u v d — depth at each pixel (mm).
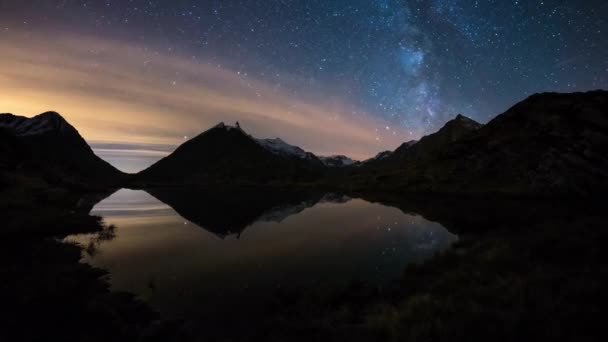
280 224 35688
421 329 6934
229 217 42500
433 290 10930
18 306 11859
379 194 76312
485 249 15875
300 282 15188
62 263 18281
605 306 6535
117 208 49938
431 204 50312
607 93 70875
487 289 9031
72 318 11055
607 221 16734
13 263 17719
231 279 15898
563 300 7098
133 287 14758
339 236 27672
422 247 22406
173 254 21641
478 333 6281
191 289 14430
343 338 8008
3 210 31156
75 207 44719
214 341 9320
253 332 9719
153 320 11109
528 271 10500
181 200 68500
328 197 75125
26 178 49531
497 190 57562
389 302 10961
